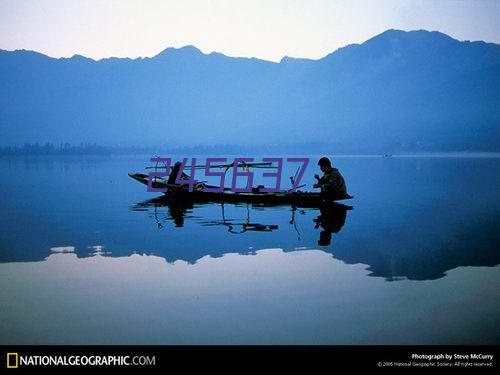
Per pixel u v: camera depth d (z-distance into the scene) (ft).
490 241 30.12
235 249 28.27
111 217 42.91
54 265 24.56
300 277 21.81
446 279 21.24
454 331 15.24
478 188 69.72
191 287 20.40
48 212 46.39
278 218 41.81
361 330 15.43
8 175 115.65
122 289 20.21
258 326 15.87
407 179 92.73
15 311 17.54
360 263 24.48
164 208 49.62
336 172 47.80
